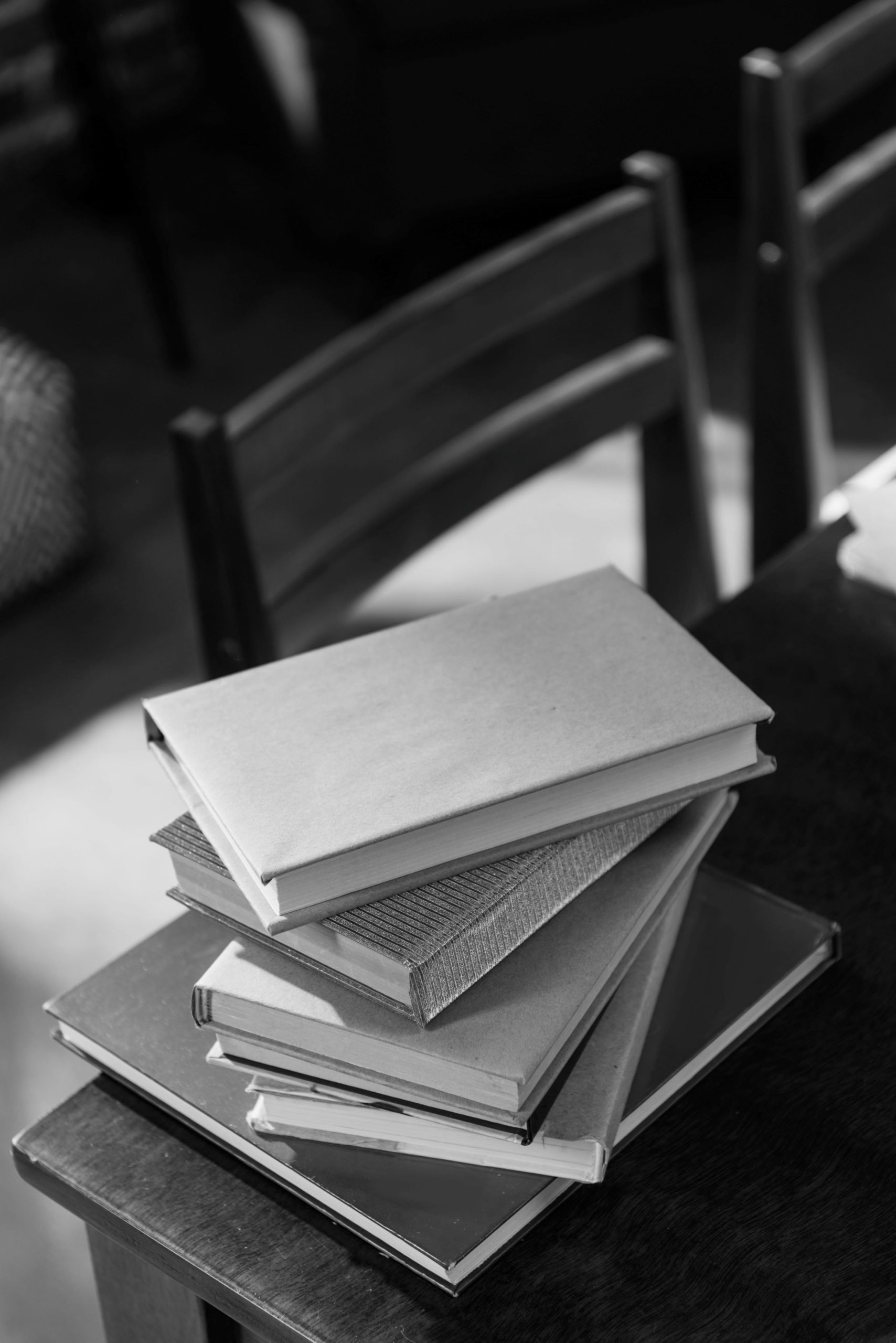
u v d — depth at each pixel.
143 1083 1.13
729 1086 1.12
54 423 3.55
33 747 3.18
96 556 3.76
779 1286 1.04
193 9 5.28
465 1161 1.07
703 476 1.95
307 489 3.89
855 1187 1.08
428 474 1.65
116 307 4.91
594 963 1.08
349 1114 1.08
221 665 1.52
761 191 1.96
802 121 1.94
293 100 4.52
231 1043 1.09
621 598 1.18
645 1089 1.10
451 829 1.07
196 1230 1.08
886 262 4.62
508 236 4.96
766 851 1.25
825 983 1.17
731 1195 1.08
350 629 3.36
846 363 4.19
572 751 1.08
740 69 4.51
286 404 1.50
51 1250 2.16
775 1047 1.14
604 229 1.72
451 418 4.13
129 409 4.37
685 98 4.52
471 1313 1.04
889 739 1.33
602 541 3.62
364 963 1.05
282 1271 1.06
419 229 4.73
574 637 1.15
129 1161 1.11
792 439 2.08
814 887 1.23
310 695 1.12
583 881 1.10
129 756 3.11
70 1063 2.44
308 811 1.05
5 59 5.37
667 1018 1.13
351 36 4.16
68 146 5.48
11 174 5.56
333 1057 1.07
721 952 1.16
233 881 1.08
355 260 4.91
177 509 3.89
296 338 4.62
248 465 1.48
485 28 4.23
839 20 4.50
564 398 1.76
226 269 5.02
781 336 2.02
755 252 2.00
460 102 4.32
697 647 1.14
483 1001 1.06
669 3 4.35
